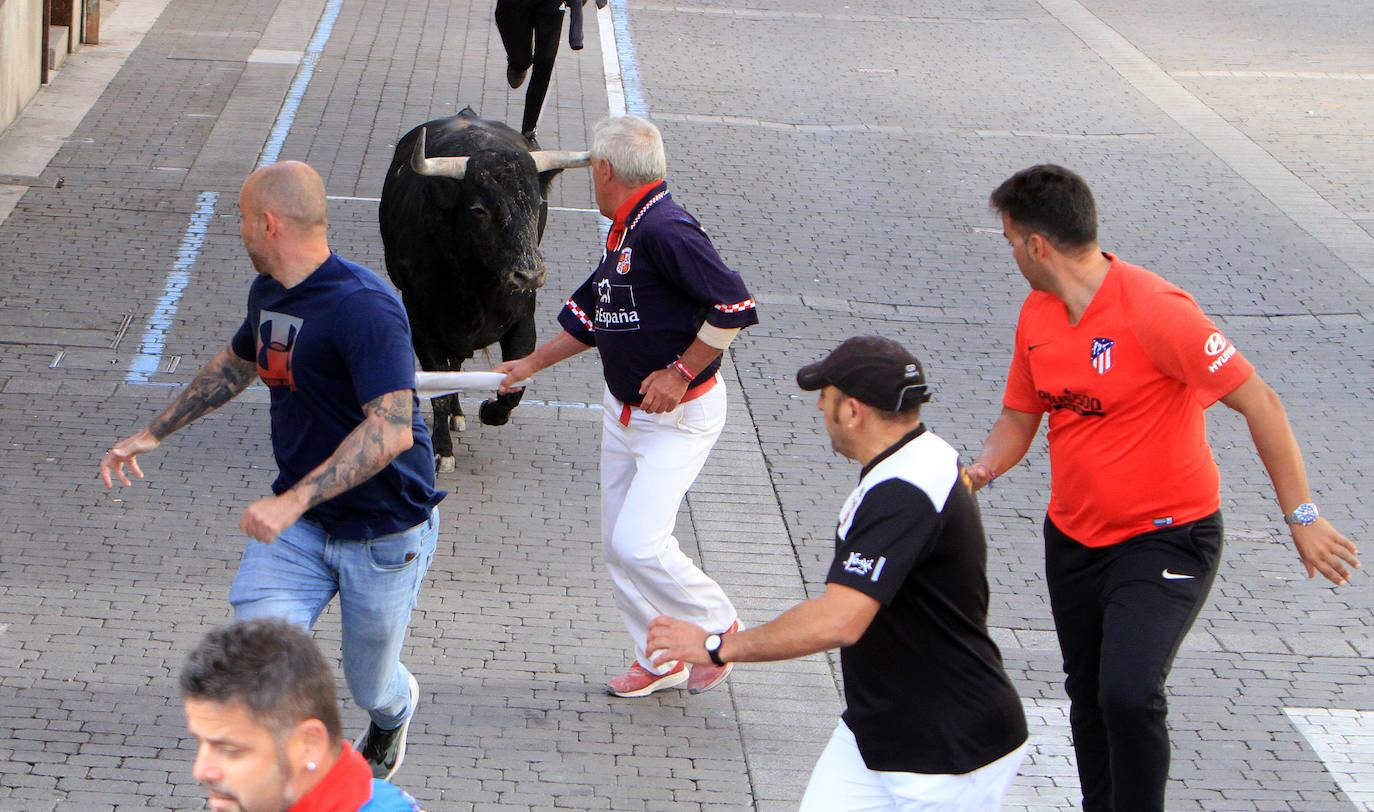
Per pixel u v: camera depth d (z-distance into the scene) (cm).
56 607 1047
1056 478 796
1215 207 2206
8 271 1672
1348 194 2294
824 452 1422
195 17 2831
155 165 2055
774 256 1917
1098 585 781
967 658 638
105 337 1534
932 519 614
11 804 827
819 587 1175
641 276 897
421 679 994
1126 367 745
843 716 675
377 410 696
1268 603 1184
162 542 1158
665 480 931
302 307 712
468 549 1187
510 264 1157
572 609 1112
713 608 960
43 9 2308
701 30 3058
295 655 417
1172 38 3250
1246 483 1399
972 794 645
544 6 2039
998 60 2994
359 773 430
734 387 1546
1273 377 1644
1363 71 3036
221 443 1340
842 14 3300
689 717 978
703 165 2245
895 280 1875
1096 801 830
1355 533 1302
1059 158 2398
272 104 2358
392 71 2591
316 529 754
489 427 1424
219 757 412
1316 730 1005
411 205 1233
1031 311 791
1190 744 981
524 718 959
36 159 2034
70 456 1282
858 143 2411
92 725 912
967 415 1511
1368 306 1864
